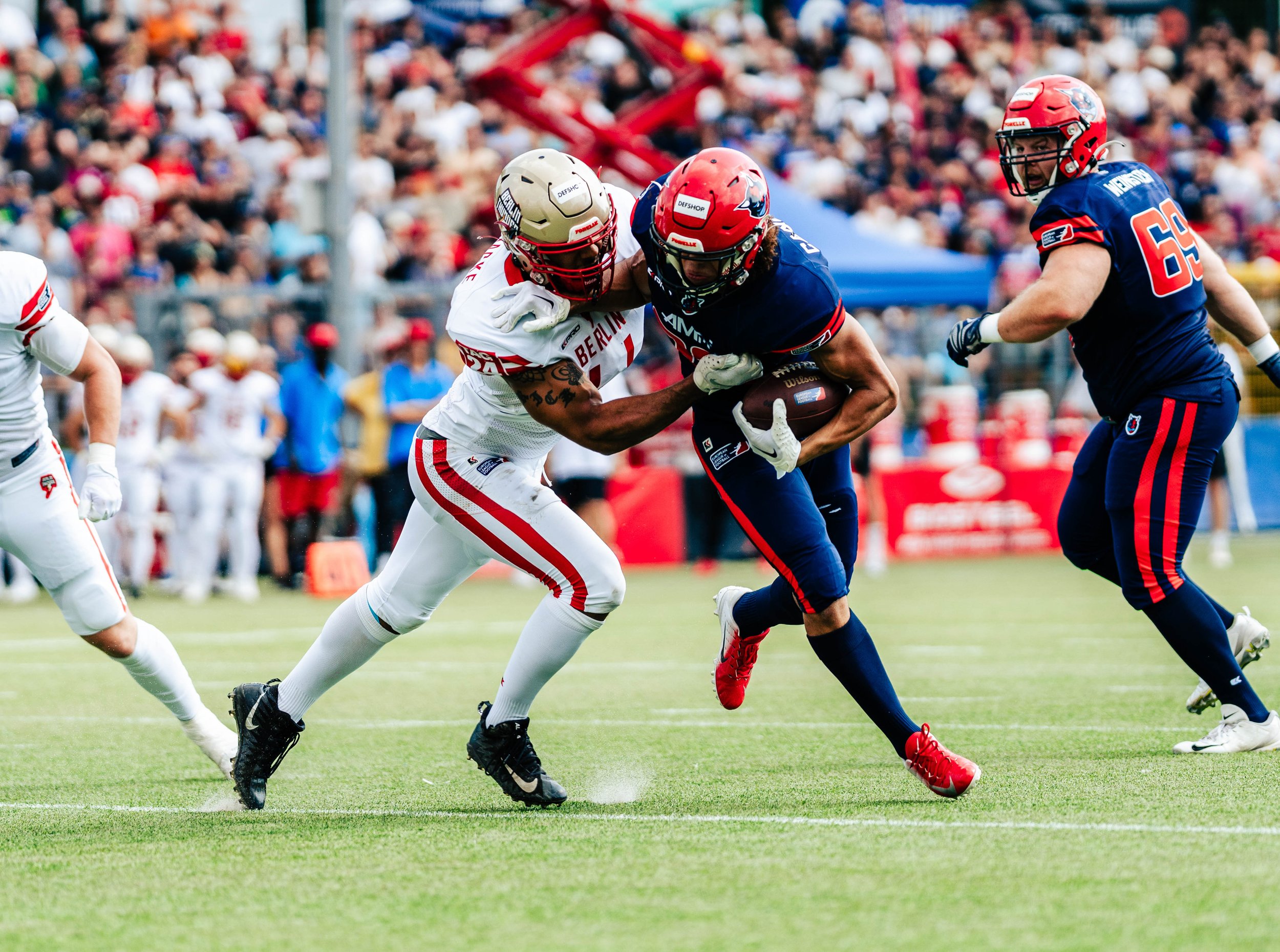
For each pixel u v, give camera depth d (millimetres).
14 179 56625
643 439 14219
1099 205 16672
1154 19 86000
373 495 46062
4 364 15227
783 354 14070
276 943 10492
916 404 56531
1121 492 17188
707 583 46688
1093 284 16469
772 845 13016
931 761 14695
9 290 15000
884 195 66938
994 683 24281
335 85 46156
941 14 80500
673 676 26156
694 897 11375
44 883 12227
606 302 14414
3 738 20328
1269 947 9859
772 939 10273
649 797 15492
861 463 48625
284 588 46906
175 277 53469
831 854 12625
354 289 46969
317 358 44938
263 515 51156
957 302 54406
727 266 13336
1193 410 16938
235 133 61562
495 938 10469
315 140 59906
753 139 68562
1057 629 32750
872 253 53594
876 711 14836
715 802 15109
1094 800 14562
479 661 28922
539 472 15766
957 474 56000
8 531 15617
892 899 11164
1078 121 16672
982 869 11977
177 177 57250
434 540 15344
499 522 14875
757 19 77438
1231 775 15672
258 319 49594
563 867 12414
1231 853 12234
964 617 35500
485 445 15039
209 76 62375
